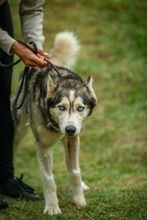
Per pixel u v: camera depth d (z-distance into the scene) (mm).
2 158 5305
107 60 10586
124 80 10062
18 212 4820
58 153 8078
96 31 11484
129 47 10875
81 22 11797
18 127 5867
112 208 4844
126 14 11914
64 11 12164
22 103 5254
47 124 4828
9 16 5195
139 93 9648
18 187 5336
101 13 12078
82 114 4727
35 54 4836
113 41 11141
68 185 6062
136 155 7871
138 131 8648
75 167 5074
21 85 5312
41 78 5117
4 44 4789
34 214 4750
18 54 4781
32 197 5289
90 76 4922
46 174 4871
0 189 5371
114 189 5781
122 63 10477
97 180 6422
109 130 8664
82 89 4801
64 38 5922
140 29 11398
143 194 5352
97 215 4703
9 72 5254
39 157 4945
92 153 8086
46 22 11734
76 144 5070
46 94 4832
